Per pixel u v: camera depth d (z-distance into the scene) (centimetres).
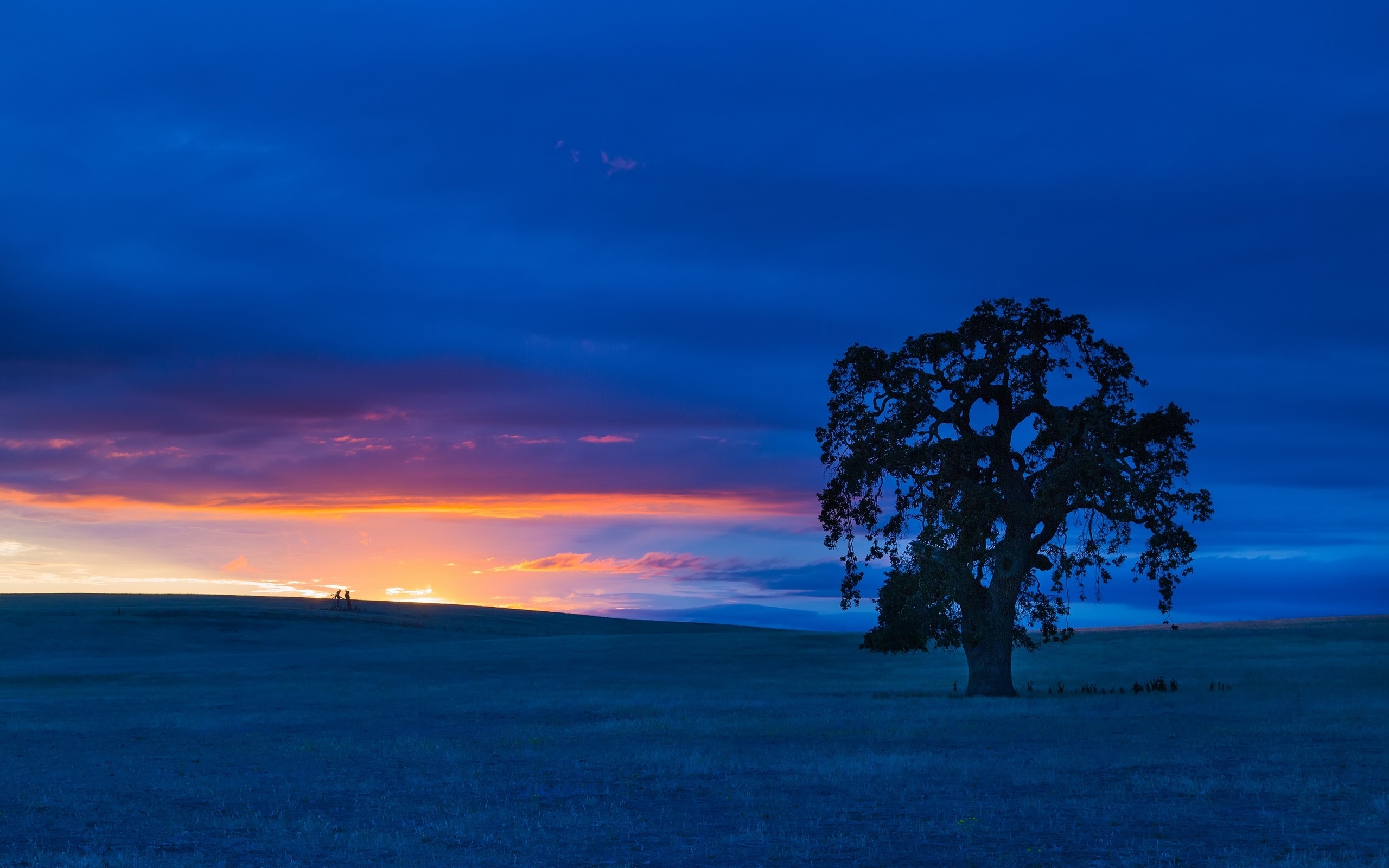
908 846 1455
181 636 10725
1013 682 5922
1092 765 2305
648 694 5362
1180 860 1339
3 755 2773
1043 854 1392
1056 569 5056
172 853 1461
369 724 3697
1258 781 2020
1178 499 5009
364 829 1633
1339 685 5022
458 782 2166
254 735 3306
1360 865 1298
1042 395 5134
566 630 14488
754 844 1479
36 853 1457
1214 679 5684
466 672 7312
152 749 2889
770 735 3141
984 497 4916
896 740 2942
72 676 7150
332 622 12488
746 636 10088
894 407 5166
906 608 5234
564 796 1959
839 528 5281
